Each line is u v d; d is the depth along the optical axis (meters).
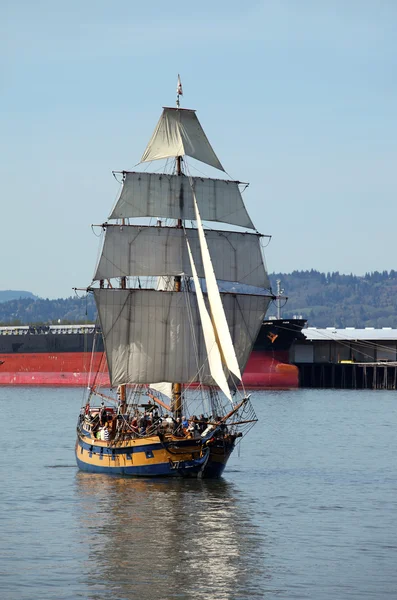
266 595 134.00
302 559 151.75
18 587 136.62
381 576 142.38
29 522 177.38
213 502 196.88
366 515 185.38
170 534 167.88
